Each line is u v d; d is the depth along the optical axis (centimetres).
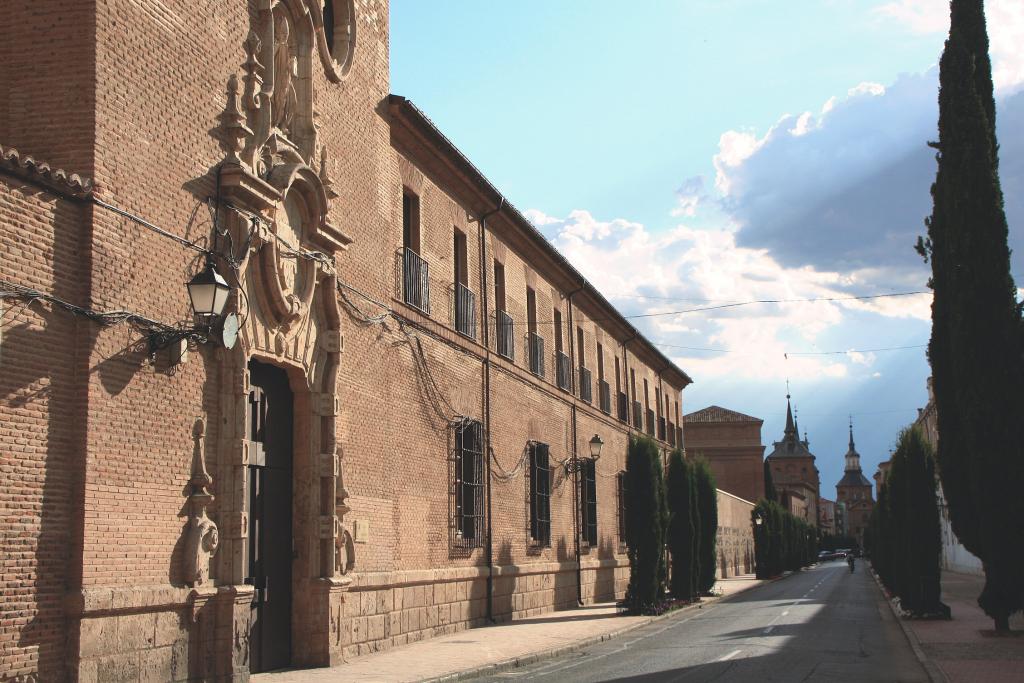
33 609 1014
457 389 2319
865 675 1438
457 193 2408
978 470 2069
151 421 1194
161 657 1180
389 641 1836
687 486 3409
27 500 1017
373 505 1812
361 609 1719
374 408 1847
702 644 1938
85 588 1064
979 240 2105
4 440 995
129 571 1137
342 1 1830
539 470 2927
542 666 1638
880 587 4562
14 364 1013
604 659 1719
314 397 1617
